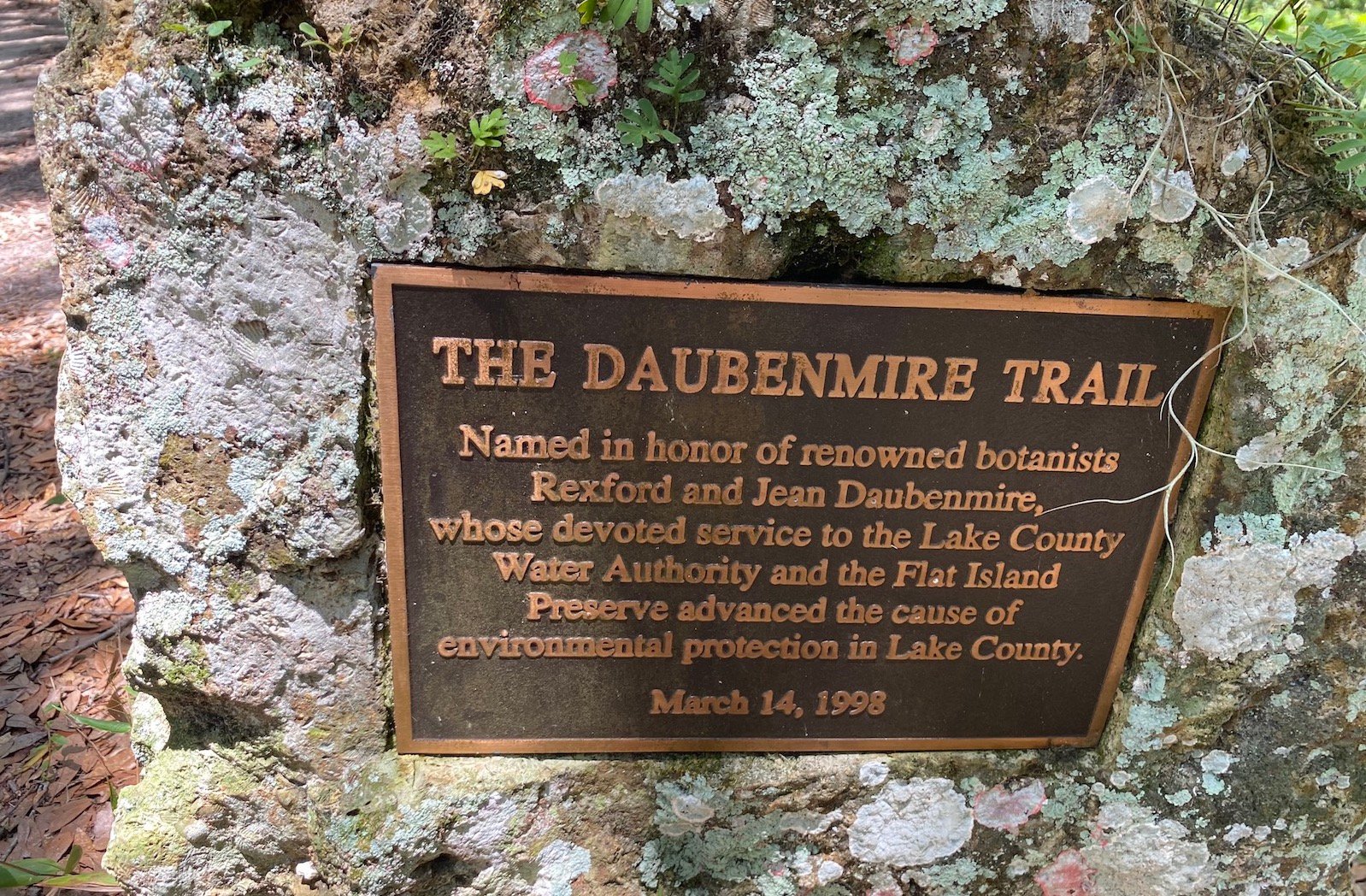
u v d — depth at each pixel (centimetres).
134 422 168
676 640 185
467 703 185
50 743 269
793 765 194
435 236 155
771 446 171
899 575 183
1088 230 160
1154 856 200
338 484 167
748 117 152
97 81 151
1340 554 179
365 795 183
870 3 147
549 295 159
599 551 176
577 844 192
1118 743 196
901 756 197
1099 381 170
